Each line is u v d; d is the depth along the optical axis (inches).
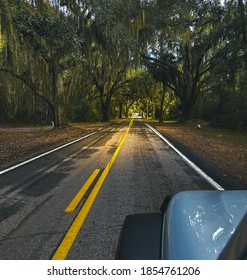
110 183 276.8
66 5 908.0
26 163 390.0
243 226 59.4
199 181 279.9
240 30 898.1
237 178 290.2
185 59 1542.8
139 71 2132.1
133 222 104.2
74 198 230.1
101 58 1296.8
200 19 1184.8
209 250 72.1
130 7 949.2
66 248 145.6
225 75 1072.2
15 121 1716.3
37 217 189.6
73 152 493.4
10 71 941.2
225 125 1242.0
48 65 1006.4
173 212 95.1
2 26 689.6
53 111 1062.4
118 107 3932.1
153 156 441.7
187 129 1170.6
